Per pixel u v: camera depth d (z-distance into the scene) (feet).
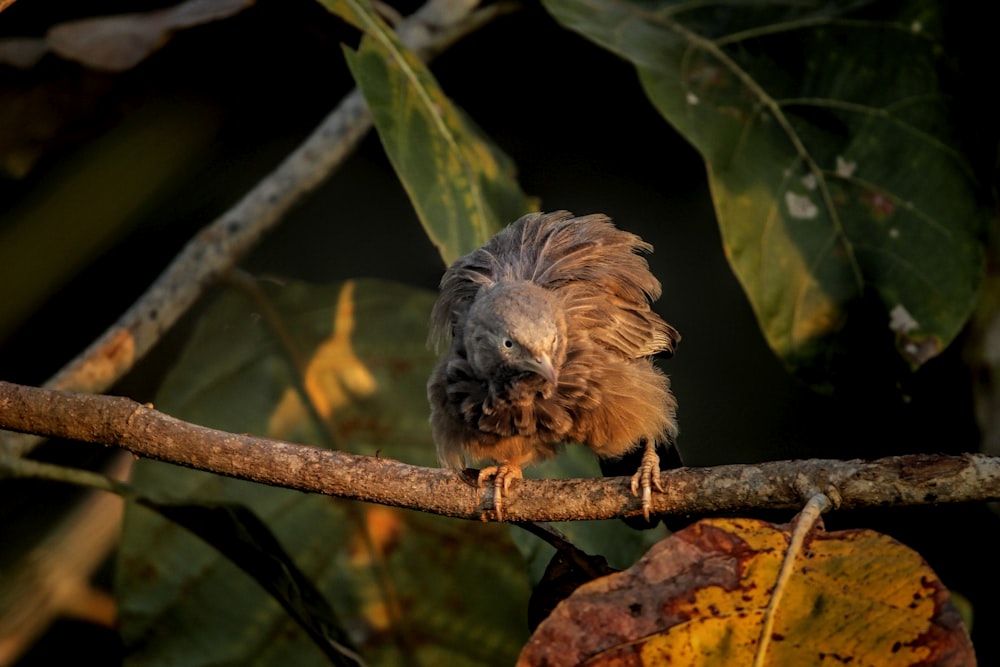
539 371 27.35
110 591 37.81
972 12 35.53
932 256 33.81
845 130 34.88
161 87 38.17
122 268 39.75
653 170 41.55
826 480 21.50
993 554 36.60
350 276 42.14
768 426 41.65
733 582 20.36
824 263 33.81
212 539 30.01
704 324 42.29
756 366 42.16
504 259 30.63
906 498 20.94
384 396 36.58
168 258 40.14
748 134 34.58
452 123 30.91
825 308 33.65
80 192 35.99
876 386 33.50
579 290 29.86
